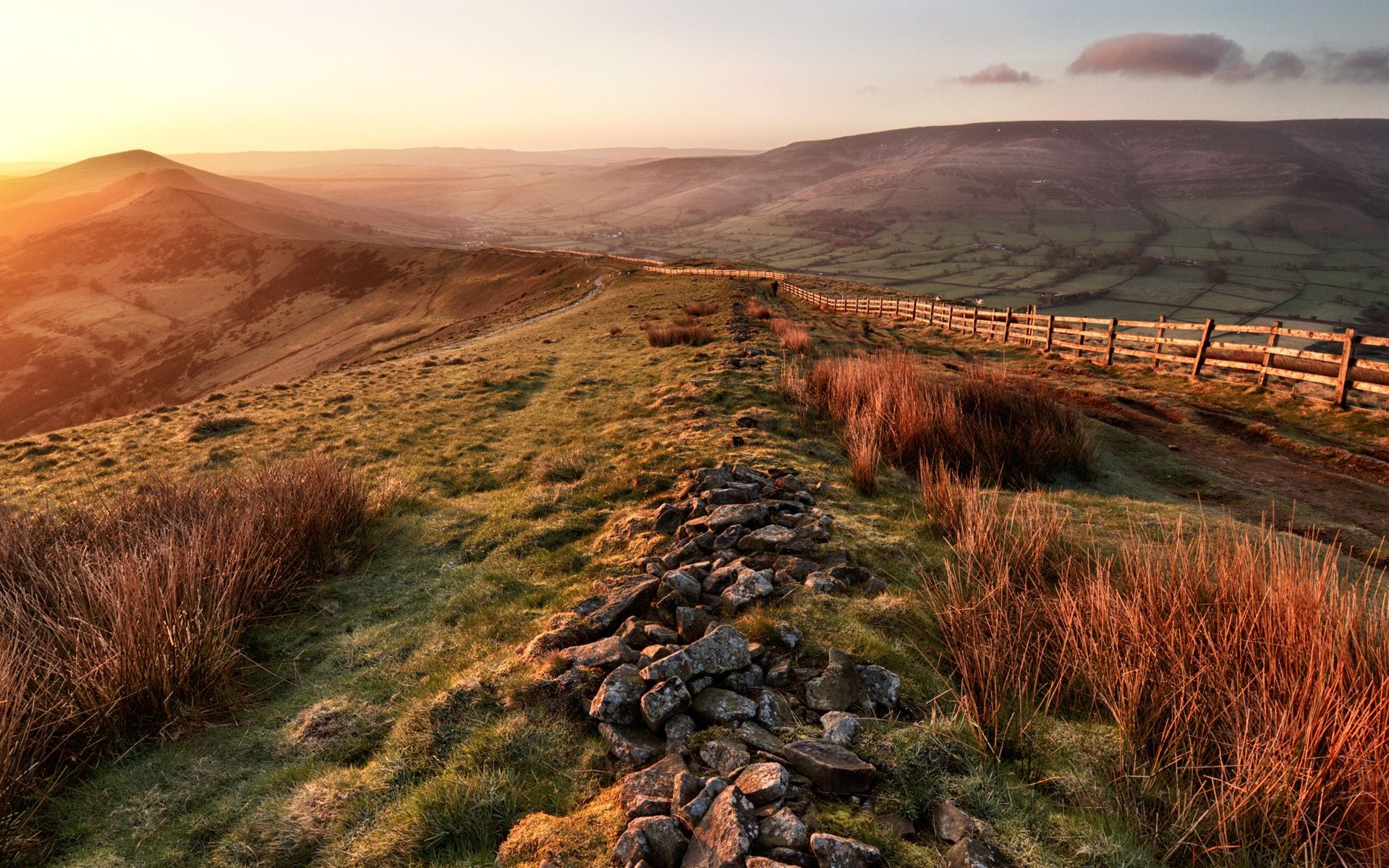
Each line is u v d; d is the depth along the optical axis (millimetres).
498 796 3352
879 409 9750
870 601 4957
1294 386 14125
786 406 11875
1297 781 2963
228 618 5418
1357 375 12430
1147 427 12719
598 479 8758
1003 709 3703
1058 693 3873
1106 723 3660
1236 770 3039
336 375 22891
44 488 11180
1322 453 10820
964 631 4328
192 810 3771
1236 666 3693
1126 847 2783
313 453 11602
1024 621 4488
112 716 4363
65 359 103250
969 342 23594
